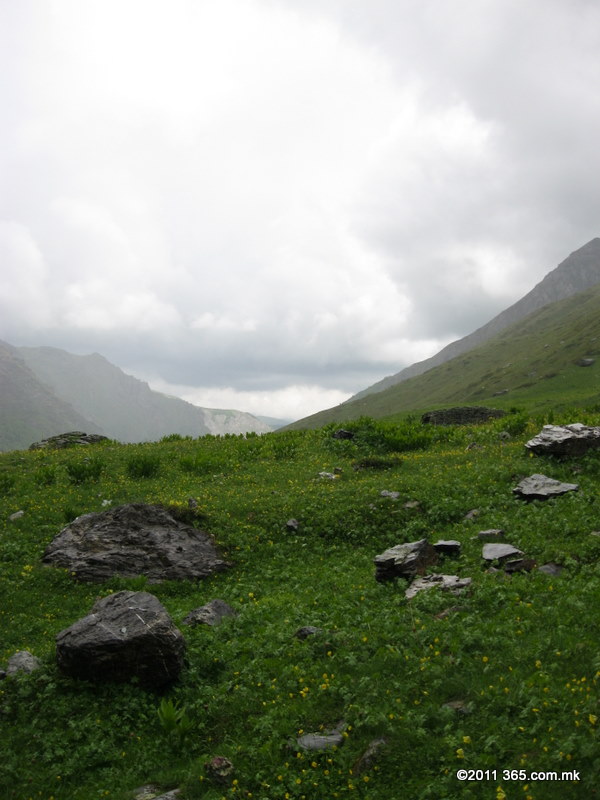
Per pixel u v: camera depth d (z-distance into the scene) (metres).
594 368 196.50
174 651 12.95
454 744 9.40
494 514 22.14
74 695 12.66
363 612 15.47
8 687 12.99
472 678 11.11
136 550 21.47
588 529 18.73
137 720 11.96
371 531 23.08
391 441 37.12
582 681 10.25
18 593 19.55
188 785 9.86
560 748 8.76
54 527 24.83
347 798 8.99
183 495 27.73
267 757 10.19
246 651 14.20
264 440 42.53
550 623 12.62
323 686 11.71
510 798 8.26
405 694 11.02
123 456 38.31
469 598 14.98
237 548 22.34
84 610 18.59
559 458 27.62
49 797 10.11
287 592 18.59
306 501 25.83
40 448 46.50
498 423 40.78
